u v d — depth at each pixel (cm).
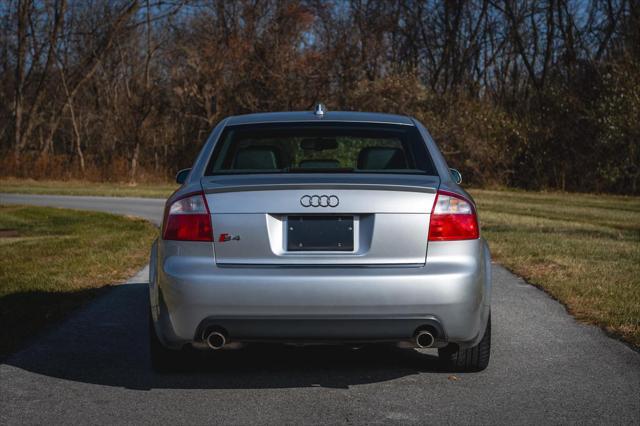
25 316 585
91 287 726
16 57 4066
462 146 3162
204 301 364
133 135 3881
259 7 3778
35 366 453
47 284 734
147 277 796
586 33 3741
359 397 393
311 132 460
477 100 3494
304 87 3681
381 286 360
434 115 3338
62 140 4575
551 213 1803
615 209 1989
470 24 4347
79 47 4003
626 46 3075
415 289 362
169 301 372
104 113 4094
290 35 3766
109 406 378
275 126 464
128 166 3559
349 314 361
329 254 368
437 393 399
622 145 2884
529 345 505
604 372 439
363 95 3406
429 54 4412
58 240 1138
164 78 3922
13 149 3828
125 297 680
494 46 4356
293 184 369
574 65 3453
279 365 456
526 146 3156
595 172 2953
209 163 427
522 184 3197
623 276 780
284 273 362
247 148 452
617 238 1195
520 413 367
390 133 461
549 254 969
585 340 520
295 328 363
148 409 374
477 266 377
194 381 422
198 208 376
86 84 4206
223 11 3903
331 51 3669
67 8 3962
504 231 1293
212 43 3809
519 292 713
